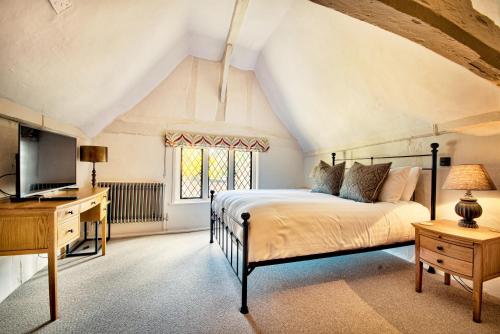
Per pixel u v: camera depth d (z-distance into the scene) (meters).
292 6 2.43
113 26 1.66
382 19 0.95
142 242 2.99
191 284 1.89
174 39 2.71
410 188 2.29
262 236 1.56
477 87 1.68
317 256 1.70
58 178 1.91
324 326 1.39
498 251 1.52
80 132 2.72
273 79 3.58
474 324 1.42
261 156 4.18
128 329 1.34
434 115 2.14
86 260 2.37
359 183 2.27
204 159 3.85
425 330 1.36
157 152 3.45
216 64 3.50
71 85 1.89
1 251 1.30
